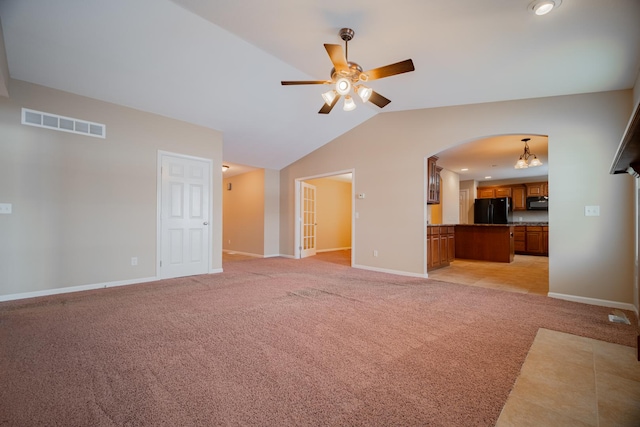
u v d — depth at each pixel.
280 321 2.51
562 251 3.30
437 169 5.72
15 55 2.78
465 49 2.65
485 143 5.26
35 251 3.14
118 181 3.72
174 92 3.71
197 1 2.32
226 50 3.12
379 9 2.21
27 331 2.23
